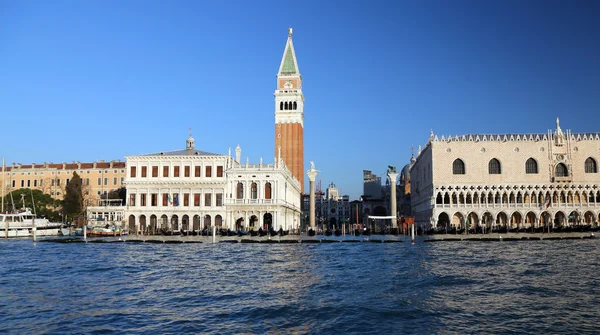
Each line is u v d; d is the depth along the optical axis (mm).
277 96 170875
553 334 25203
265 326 27000
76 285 39875
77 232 125875
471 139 142750
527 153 137750
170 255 65312
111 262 56438
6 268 50719
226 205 120000
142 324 27266
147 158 122625
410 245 84750
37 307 31375
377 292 36625
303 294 35875
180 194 121562
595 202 135375
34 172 164250
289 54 173375
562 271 46469
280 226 118750
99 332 25641
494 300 33312
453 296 34844
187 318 28625
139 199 122438
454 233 117750
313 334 25531
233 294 35875
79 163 164250
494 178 137250
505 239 92562
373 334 25438
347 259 60094
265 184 122000
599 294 35000
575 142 137500
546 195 137750
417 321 28000
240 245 85312
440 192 137375
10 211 126875
